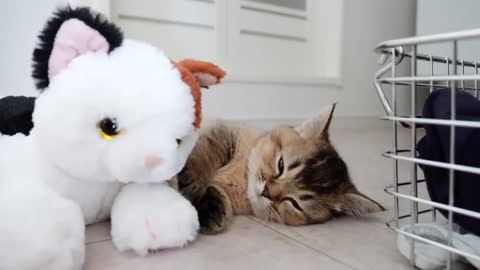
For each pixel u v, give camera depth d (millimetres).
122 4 1056
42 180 336
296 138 501
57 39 324
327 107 523
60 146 319
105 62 325
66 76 318
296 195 447
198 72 369
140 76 325
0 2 639
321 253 360
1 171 332
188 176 442
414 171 330
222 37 1252
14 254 279
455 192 312
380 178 634
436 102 329
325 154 496
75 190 354
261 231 414
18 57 632
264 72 1385
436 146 325
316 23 1502
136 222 345
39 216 292
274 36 1397
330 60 1492
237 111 1244
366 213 453
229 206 444
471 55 906
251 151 490
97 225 401
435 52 848
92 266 327
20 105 398
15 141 363
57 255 287
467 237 308
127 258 342
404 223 416
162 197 362
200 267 330
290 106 1369
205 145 472
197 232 387
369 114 1586
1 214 286
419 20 1449
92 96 312
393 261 344
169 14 1139
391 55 337
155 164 322
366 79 1568
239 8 1288
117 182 367
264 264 338
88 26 328
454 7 1331
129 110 315
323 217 448
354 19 1492
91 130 316
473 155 300
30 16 622
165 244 350
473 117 312
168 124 325
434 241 310
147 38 1109
